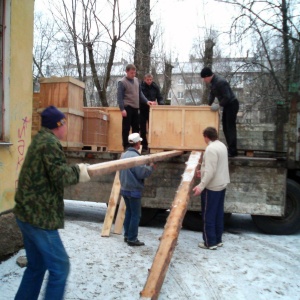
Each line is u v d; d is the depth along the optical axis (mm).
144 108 7797
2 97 4496
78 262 4625
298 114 6215
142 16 11438
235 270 4621
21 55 4820
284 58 11070
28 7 4977
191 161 5594
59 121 2910
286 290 4070
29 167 2746
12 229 4621
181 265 4738
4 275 4043
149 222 7195
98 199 7051
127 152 5465
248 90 17188
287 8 11172
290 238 6375
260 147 8008
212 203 5469
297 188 6531
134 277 4238
